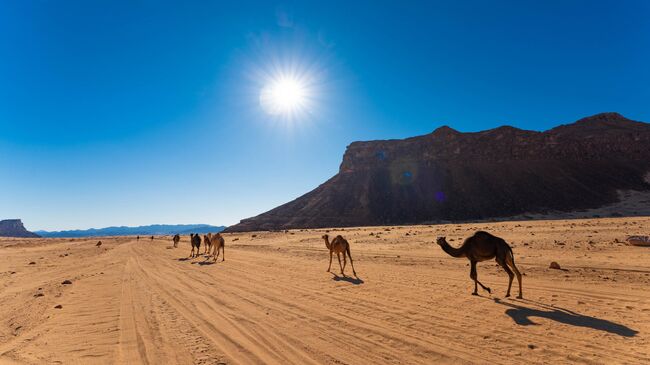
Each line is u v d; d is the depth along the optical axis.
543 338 6.57
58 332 8.04
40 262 26.92
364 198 144.38
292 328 7.90
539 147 156.00
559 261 14.77
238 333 7.64
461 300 9.65
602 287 10.22
